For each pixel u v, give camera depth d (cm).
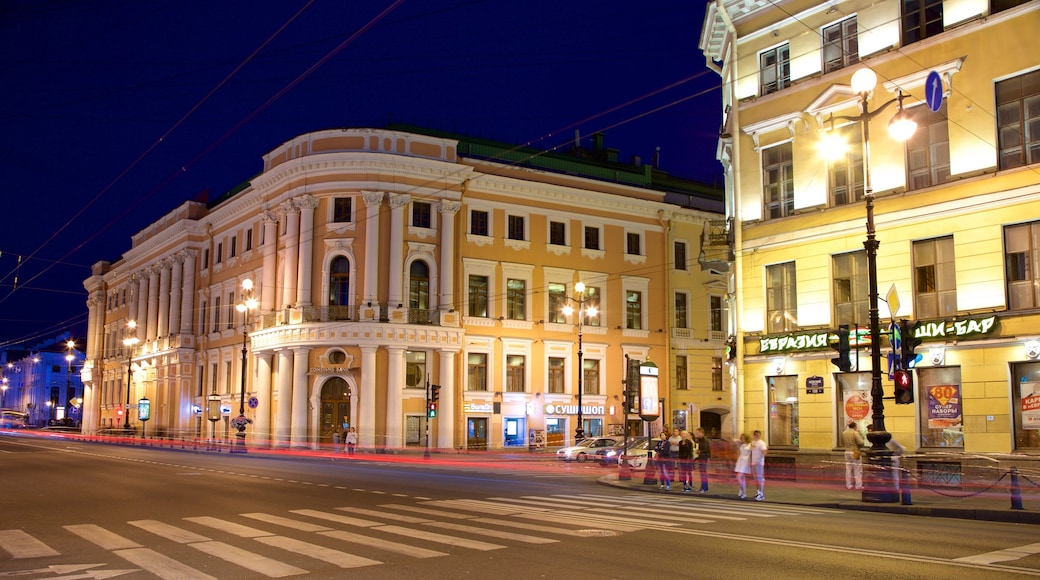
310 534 1296
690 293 5531
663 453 2380
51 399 12644
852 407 2325
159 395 6631
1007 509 1617
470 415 4728
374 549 1145
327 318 4594
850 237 2545
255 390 5059
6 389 13988
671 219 5497
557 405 4994
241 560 1068
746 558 1066
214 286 5988
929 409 2327
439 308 4684
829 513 1702
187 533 1316
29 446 5134
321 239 4694
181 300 6450
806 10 2703
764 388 2730
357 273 4616
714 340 5559
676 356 5409
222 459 3778
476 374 4825
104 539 1259
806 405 2598
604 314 5191
